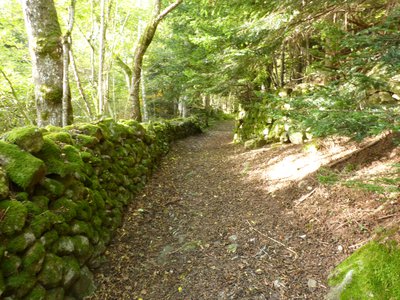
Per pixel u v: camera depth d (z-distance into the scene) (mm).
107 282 2898
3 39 7449
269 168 5781
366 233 2965
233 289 2764
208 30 7223
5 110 7719
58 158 2949
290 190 4492
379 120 1973
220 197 5035
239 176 5938
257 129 8336
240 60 5336
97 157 3893
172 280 2977
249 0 4605
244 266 3078
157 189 5504
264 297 2623
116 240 3600
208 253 3387
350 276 2414
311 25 4285
